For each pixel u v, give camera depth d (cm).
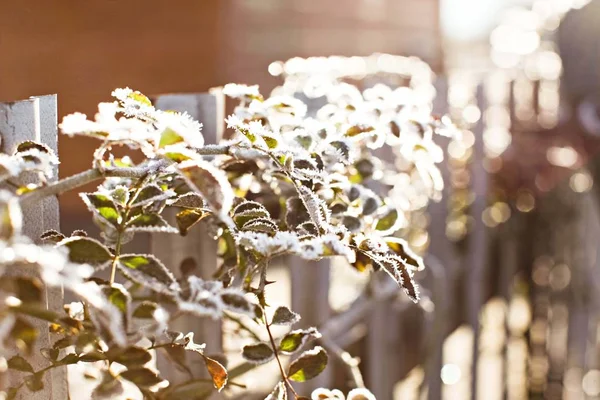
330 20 705
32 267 102
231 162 128
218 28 484
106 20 362
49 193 84
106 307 70
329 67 312
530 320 446
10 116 105
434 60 952
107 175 88
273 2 579
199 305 82
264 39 563
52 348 105
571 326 425
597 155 405
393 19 852
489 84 414
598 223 407
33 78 306
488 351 463
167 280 88
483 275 378
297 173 106
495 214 418
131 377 97
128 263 89
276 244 90
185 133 79
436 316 290
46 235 103
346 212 129
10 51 295
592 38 426
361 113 138
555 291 435
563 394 430
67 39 327
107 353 96
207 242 161
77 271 71
